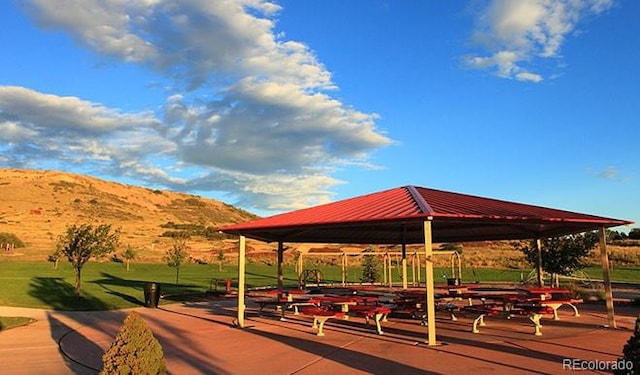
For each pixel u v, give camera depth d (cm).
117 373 475
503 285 2280
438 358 771
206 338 1007
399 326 1129
